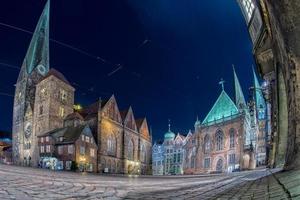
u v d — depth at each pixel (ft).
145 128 368.89
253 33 73.10
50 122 286.05
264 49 67.36
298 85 31.71
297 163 28.58
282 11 31.35
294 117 32.17
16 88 364.38
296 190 16.76
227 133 303.07
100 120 274.36
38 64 363.97
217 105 327.47
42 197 24.07
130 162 321.32
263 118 311.06
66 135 253.65
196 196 24.07
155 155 445.37
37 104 302.45
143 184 49.60
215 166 308.19
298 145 30.27
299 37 30.32
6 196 23.09
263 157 293.64
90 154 255.29
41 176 51.13
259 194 19.92
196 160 325.21
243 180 43.47
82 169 241.76
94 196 26.68
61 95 303.89
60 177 55.72
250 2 70.69
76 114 283.79
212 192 27.04
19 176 44.27
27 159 307.17
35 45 369.50
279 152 59.11
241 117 292.40
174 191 31.81
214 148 312.50
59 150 248.11
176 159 411.95
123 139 310.45
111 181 56.75
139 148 343.87
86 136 253.85
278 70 54.95
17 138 336.49
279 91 57.41
